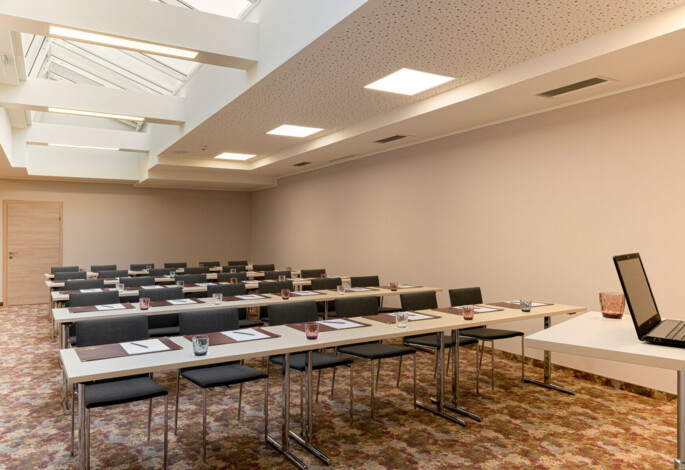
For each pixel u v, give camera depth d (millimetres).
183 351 2691
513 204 5691
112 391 2877
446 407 3973
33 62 6285
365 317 3857
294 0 3871
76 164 10328
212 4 4848
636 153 4492
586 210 4922
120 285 5453
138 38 3922
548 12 3207
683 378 1414
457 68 4324
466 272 6328
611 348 1461
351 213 8711
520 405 4078
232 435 3402
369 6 3086
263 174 10883
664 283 4297
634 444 3287
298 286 7457
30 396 4254
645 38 3334
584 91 4621
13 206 10578
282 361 3590
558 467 2939
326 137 7215
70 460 3000
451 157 6551
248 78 4734
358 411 3898
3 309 9836
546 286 5316
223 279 7016
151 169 9688
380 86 4812
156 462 2973
